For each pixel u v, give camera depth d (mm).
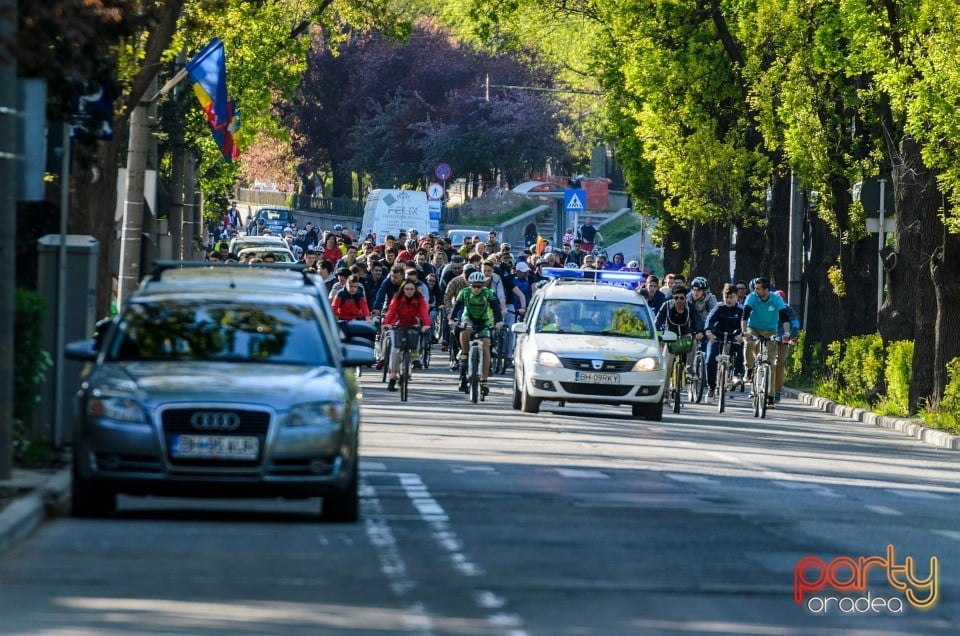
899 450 72375
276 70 132875
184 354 39375
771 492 49156
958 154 80250
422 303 85500
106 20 47062
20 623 25484
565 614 27250
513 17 153375
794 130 103125
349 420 37625
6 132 39719
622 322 81062
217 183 151750
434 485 47375
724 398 88750
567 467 54156
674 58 125562
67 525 36500
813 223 122375
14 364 44719
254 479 36344
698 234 145750
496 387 98625
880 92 94562
